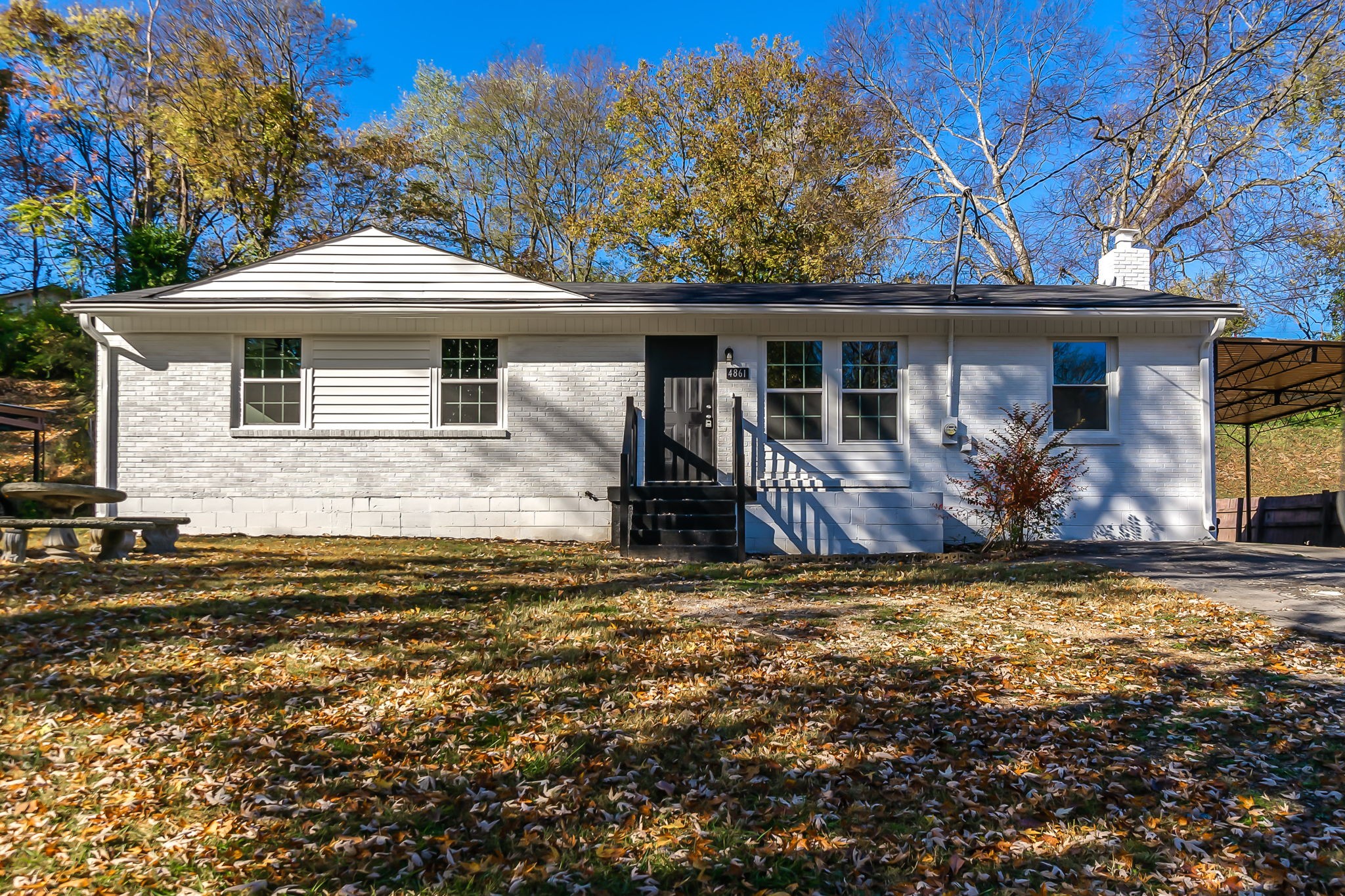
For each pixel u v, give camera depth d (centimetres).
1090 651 638
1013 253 2998
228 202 2706
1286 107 2470
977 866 348
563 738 469
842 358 1330
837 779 425
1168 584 906
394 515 1290
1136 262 1641
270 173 2773
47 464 1853
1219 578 943
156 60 2666
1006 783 420
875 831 376
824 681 563
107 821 377
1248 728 488
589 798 405
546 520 1304
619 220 2983
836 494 1259
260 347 1297
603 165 3497
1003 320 1331
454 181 3506
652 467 1318
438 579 887
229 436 1273
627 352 1319
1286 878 338
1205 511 1343
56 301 2634
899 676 574
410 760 441
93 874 337
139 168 2842
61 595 716
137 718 480
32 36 2545
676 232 2898
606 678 563
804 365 1331
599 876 340
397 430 1293
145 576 810
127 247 2505
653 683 557
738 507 1126
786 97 2992
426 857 353
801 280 2853
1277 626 710
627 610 755
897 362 1335
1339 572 980
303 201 2872
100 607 684
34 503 1498
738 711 509
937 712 511
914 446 1323
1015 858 354
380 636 639
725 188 2819
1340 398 1802
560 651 619
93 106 2655
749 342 1314
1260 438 2667
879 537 1256
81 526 860
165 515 1265
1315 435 2628
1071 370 1361
